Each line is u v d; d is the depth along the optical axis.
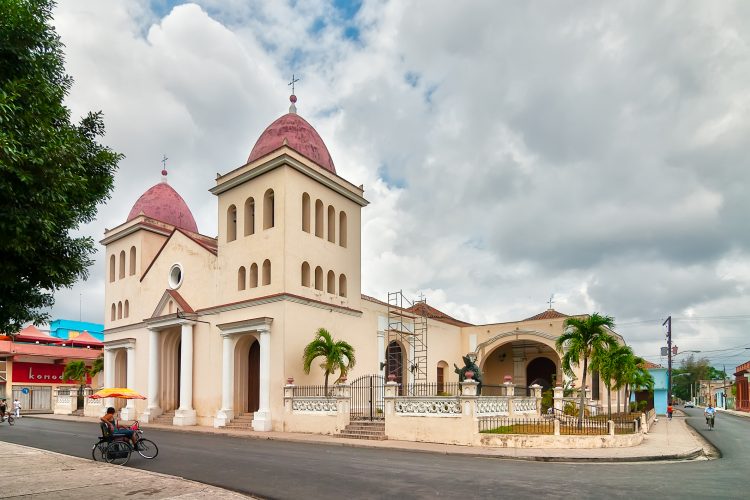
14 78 8.70
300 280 27.62
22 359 50.06
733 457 18.41
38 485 11.29
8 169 7.85
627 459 16.56
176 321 30.44
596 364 23.31
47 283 9.96
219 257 30.27
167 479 11.92
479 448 18.59
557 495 10.47
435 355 38.19
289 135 30.33
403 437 21.09
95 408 37.78
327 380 25.91
